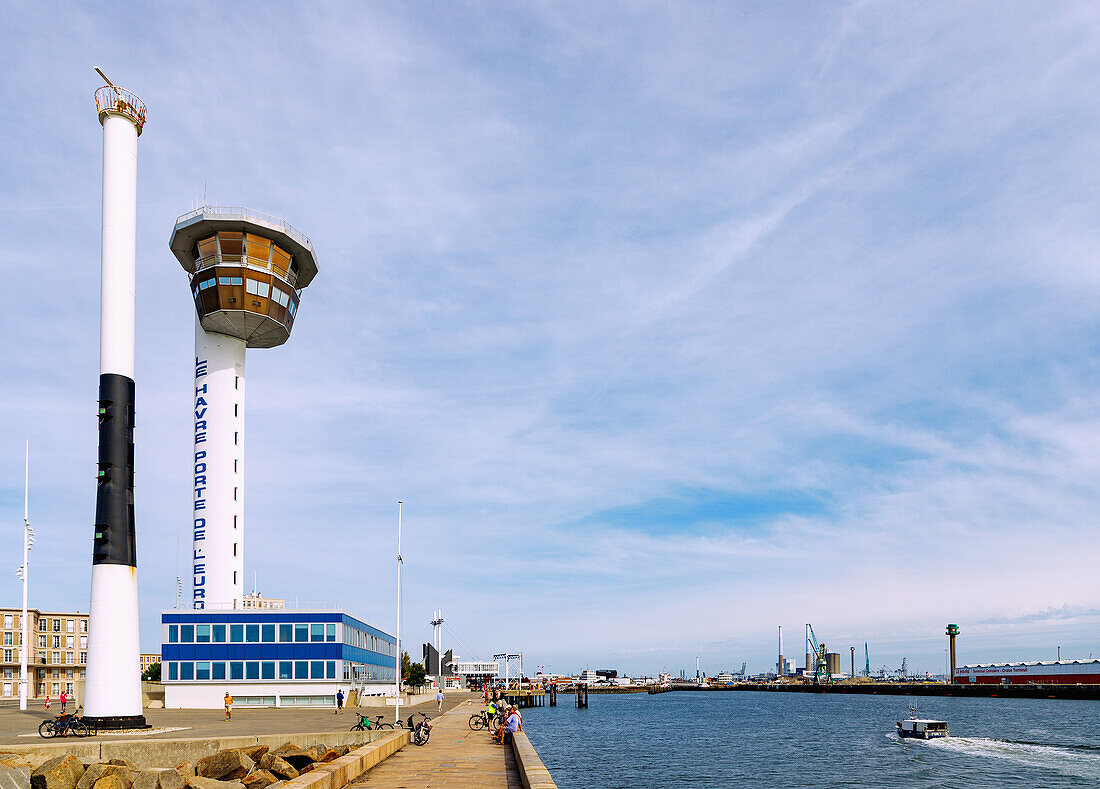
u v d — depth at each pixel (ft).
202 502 282.15
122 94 169.27
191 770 113.60
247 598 332.60
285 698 257.34
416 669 518.78
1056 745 269.23
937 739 290.76
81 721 143.84
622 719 439.22
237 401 292.61
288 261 291.79
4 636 415.44
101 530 153.58
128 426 160.35
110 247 163.63
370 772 91.25
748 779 199.72
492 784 81.82
